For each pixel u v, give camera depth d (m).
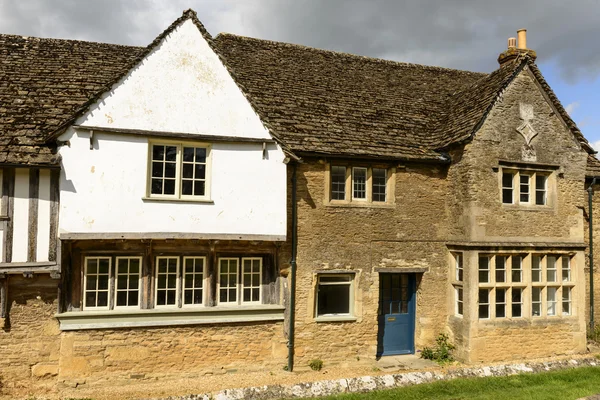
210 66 10.00
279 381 9.60
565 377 8.98
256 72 12.81
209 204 9.73
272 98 11.87
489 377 8.78
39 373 9.10
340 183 11.38
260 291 10.56
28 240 8.84
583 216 12.67
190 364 9.87
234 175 9.94
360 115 12.45
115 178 9.17
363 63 15.41
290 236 10.62
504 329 11.28
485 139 11.42
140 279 9.73
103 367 9.33
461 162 11.57
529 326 11.50
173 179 9.70
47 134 8.94
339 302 11.22
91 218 8.97
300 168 10.83
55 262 8.94
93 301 9.50
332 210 11.05
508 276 11.52
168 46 9.77
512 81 11.87
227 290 10.34
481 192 11.30
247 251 10.36
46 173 9.01
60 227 8.80
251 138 10.02
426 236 11.84
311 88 12.93
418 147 11.99
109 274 9.58
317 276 10.84
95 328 9.26
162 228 9.39
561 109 12.29
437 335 11.80
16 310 9.01
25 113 9.54
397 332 11.94
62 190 8.82
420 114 13.44
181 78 9.78
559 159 12.14
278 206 10.16
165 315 9.71
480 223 11.21
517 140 11.75
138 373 9.52
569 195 12.21
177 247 9.91
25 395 8.94
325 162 10.98
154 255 9.78
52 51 12.11
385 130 12.19
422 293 11.77
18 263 8.76
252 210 9.99
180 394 8.83
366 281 11.22
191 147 9.85
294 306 10.58
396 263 11.52
